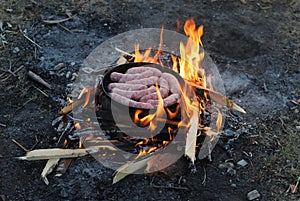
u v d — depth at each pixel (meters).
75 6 2.24
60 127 1.71
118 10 2.24
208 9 2.29
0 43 2.03
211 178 1.59
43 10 2.20
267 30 2.18
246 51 2.07
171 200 1.52
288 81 1.95
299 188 1.58
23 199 1.52
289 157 1.67
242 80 1.93
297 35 2.16
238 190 1.57
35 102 1.81
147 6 2.28
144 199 1.52
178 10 2.28
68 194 1.52
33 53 1.99
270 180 1.60
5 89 1.85
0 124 1.73
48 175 1.57
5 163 1.61
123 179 1.56
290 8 2.32
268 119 1.79
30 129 1.71
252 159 1.65
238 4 2.33
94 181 1.55
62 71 1.92
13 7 2.20
